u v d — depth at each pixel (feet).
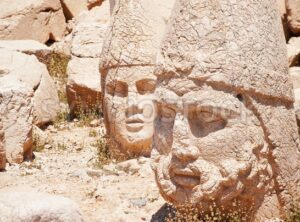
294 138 22.48
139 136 29.53
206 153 21.18
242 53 21.33
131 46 29.73
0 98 29.68
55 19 49.49
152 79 29.53
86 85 37.01
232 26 21.42
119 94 30.01
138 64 29.58
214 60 21.18
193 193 21.27
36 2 48.70
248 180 21.21
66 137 33.71
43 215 19.43
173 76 21.54
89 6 48.01
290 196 22.00
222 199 21.13
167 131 21.81
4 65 36.78
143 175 27.63
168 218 22.54
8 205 19.63
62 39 49.52
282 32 22.84
